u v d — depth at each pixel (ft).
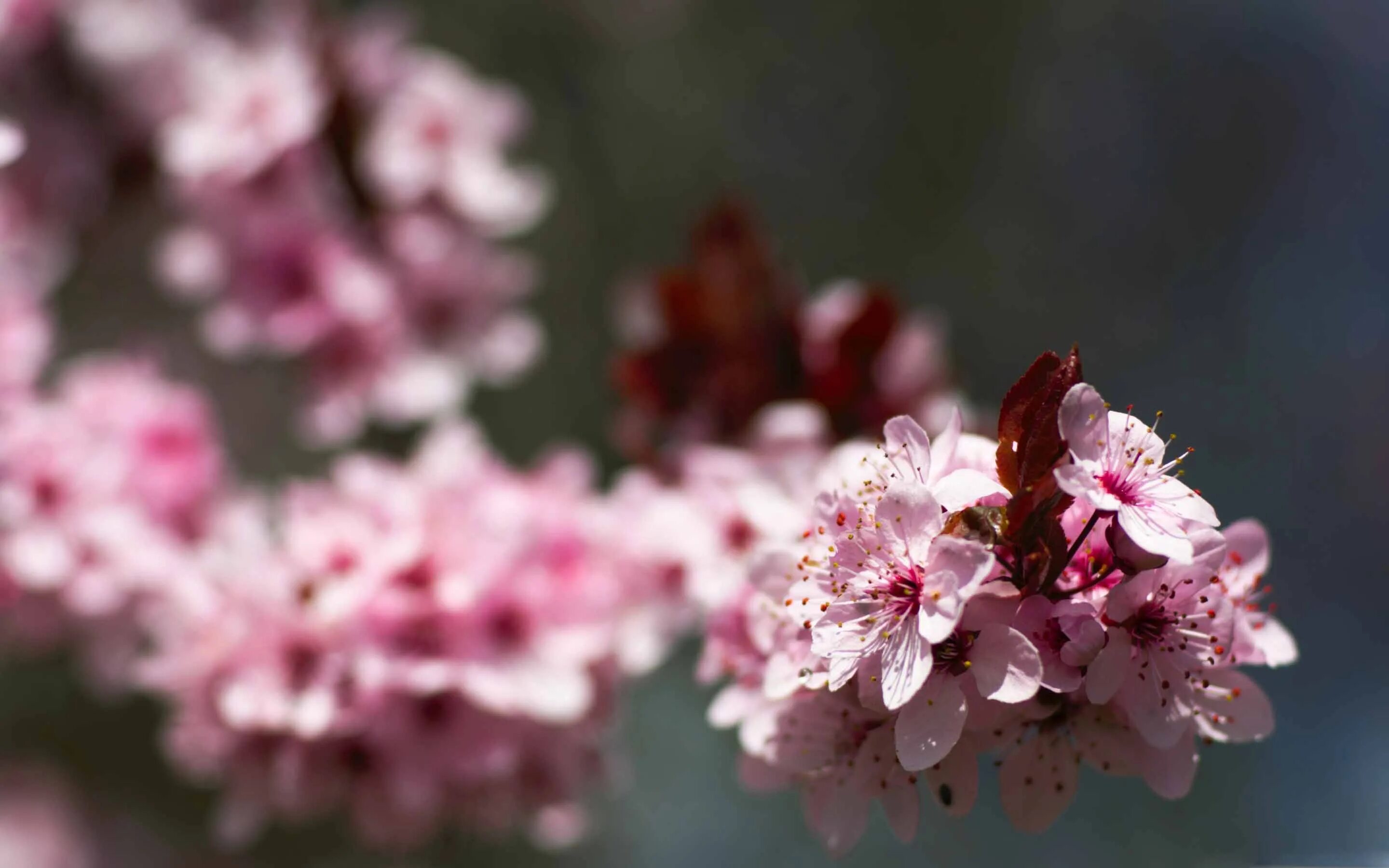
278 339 1.88
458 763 1.65
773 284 1.86
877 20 3.59
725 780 2.99
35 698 2.74
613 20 3.41
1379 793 3.26
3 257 2.00
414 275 1.98
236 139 1.89
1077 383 1.38
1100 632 1.37
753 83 3.59
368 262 1.94
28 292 1.86
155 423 1.81
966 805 1.40
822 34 3.59
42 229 2.11
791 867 2.89
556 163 3.33
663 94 3.49
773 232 3.52
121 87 2.12
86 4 2.10
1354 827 3.21
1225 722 1.41
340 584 1.63
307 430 2.20
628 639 1.71
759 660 1.49
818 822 1.44
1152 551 1.36
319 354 1.98
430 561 1.65
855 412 1.80
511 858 2.54
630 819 2.89
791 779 1.49
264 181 1.94
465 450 1.76
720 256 1.86
